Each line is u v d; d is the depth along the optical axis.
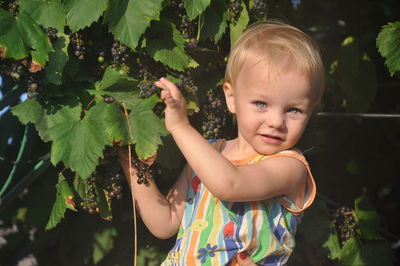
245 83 1.80
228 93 1.92
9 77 2.49
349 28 3.58
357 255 2.48
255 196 1.72
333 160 3.92
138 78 1.96
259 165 1.76
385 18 3.74
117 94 1.95
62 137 1.81
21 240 2.79
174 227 1.97
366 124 4.02
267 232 1.80
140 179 1.89
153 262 2.49
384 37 2.10
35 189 2.43
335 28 3.59
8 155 2.58
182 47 1.93
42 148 2.51
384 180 4.30
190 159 1.71
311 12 3.53
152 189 1.96
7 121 2.53
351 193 3.92
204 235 1.82
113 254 2.54
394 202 4.32
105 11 1.81
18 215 2.75
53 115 1.87
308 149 2.38
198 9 1.88
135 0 1.84
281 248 1.82
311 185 1.85
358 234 2.53
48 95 1.88
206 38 1.99
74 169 1.77
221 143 2.02
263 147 1.80
